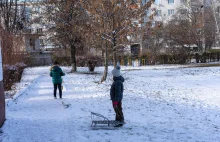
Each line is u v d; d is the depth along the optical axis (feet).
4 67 56.75
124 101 44.65
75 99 46.14
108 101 44.21
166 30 164.96
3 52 65.46
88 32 68.74
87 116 34.01
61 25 100.07
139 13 67.15
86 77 86.28
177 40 163.63
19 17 120.47
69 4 97.35
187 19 183.11
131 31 66.95
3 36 69.00
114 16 66.54
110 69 123.13
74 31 87.20
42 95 50.19
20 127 28.37
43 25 108.88
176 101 45.11
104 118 29.86
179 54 159.22
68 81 74.59
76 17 96.07
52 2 102.47
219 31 155.94
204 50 179.83
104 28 67.00
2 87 29.73
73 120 31.89
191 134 26.81
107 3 65.36
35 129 27.81
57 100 45.06
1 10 107.34
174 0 252.01
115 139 24.76
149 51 160.15
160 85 66.23
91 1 66.18
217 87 62.39
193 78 82.33
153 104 42.45
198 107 40.57
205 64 146.61
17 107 39.17
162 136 25.90
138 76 90.33
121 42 68.74
